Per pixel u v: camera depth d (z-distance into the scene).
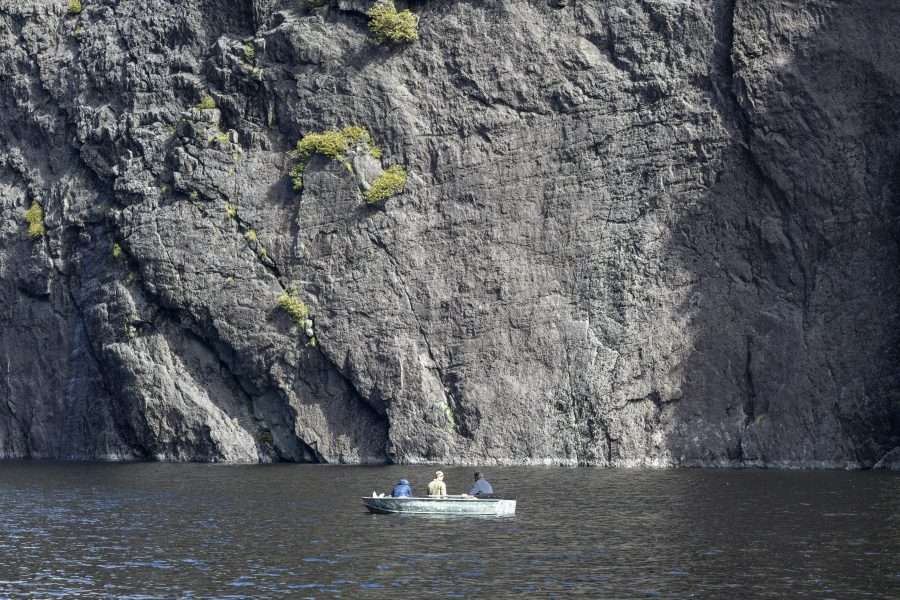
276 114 190.62
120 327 190.38
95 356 196.12
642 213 176.50
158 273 188.25
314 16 190.75
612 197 177.88
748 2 173.88
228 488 141.12
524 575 86.25
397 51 187.62
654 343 172.50
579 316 175.75
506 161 181.88
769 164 172.00
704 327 172.00
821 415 165.75
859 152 169.50
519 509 118.81
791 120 171.38
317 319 182.25
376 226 182.50
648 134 177.38
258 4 195.12
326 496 131.62
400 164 184.75
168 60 199.75
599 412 172.00
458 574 86.81
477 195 181.75
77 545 100.50
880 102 169.12
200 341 189.12
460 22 186.38
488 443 175.12
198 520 113.69
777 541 98.44
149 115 197.25
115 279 192.12
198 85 195.25
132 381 188.25
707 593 80.50
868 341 166.00
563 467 168.62
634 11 180.12
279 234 186.38
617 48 180.38
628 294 174.38
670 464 169.12
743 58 173.38
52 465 181.50
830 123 170.25
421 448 177.00
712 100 175.75
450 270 180.62
